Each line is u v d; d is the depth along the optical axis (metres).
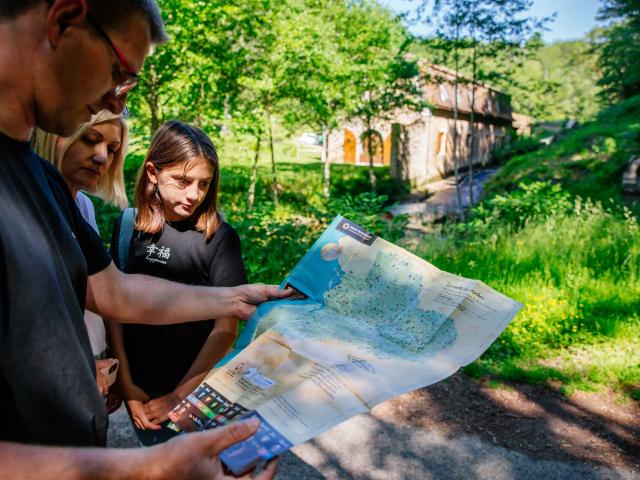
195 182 1.77
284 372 1.17
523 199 9.68
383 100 20.48
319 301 1.55
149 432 1.87
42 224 0.91
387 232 7.46
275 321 1.42
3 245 0.82
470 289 1.45
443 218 14.85
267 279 5.75
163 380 1.90
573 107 67.31
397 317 1.43
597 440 3.55
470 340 1.30
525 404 4.00
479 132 37.97
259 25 13.39
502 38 15.10
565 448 3.45
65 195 1.19
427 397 4.06
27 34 0.86
